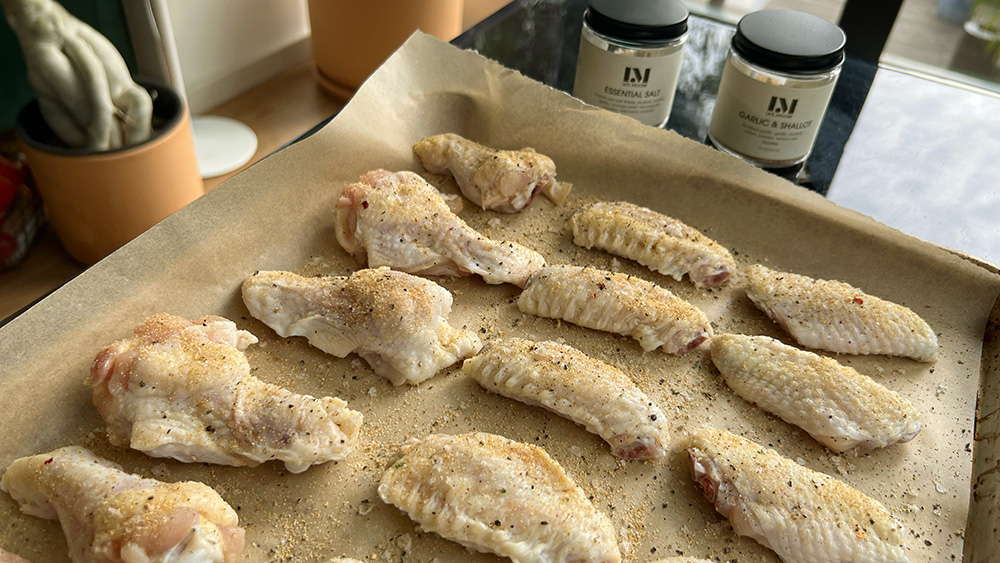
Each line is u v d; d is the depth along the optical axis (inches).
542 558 10.2
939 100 19.1
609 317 13.2
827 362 12.5
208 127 18.2
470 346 12.7
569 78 18.9
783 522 10.5
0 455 10.4
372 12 17.6
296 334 12.6
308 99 19.9
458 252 13.8
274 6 19.4
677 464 11.7
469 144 15.8
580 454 11.7
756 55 14.6
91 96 12.6
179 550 9.4
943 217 15.9
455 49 16.5
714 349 13.0
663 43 15.4
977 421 12.5
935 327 13.9
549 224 15.6
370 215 13.8
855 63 20.0
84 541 9.5
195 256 12.7
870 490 11.4
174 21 17.0
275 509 10.6
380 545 10.3
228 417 10.8
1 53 15.7
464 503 10.3
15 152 16.1
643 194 16.0
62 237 14.3
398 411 12.0
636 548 10.6
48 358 11.0
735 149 16.0
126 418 10.8
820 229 15.0
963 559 10.7
